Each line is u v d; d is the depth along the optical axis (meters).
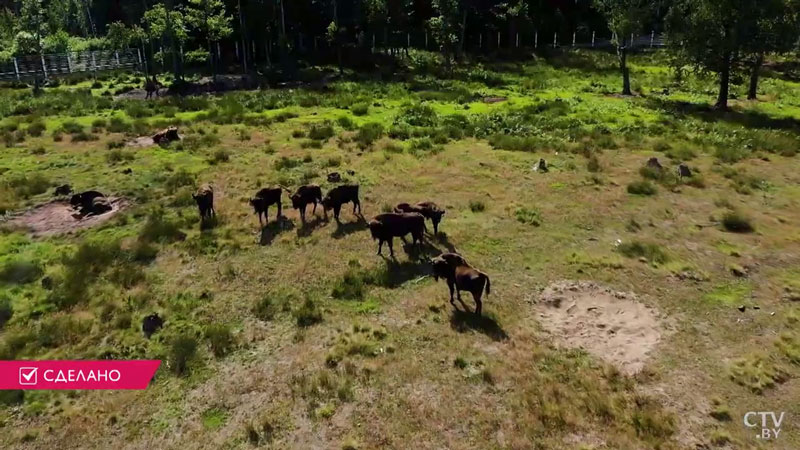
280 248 14.19
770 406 8.77
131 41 48.69
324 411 8.66
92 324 11.14
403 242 14.30
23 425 8.76
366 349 10.09
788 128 26.27
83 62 48.19
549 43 59.69
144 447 8.26
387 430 8.32
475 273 10.87
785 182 18.73
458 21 51.84
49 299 12.05
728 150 21.66
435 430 8.31
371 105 31.58
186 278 12.82
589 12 64.25
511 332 10.56
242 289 12.34
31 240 14.83
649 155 21.55
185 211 16.56
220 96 35.72
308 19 54.03
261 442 8.21
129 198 17.61
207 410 8.89
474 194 17.42
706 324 10.86
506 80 41.03
